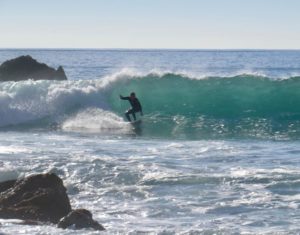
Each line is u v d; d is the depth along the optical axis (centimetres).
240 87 5469
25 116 5222
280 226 2183
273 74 12381
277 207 2430
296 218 2280
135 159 3344
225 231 2092
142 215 2348
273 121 5062
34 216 2180
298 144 4041
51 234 2002
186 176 2878
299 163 3272
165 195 2631
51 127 5031
